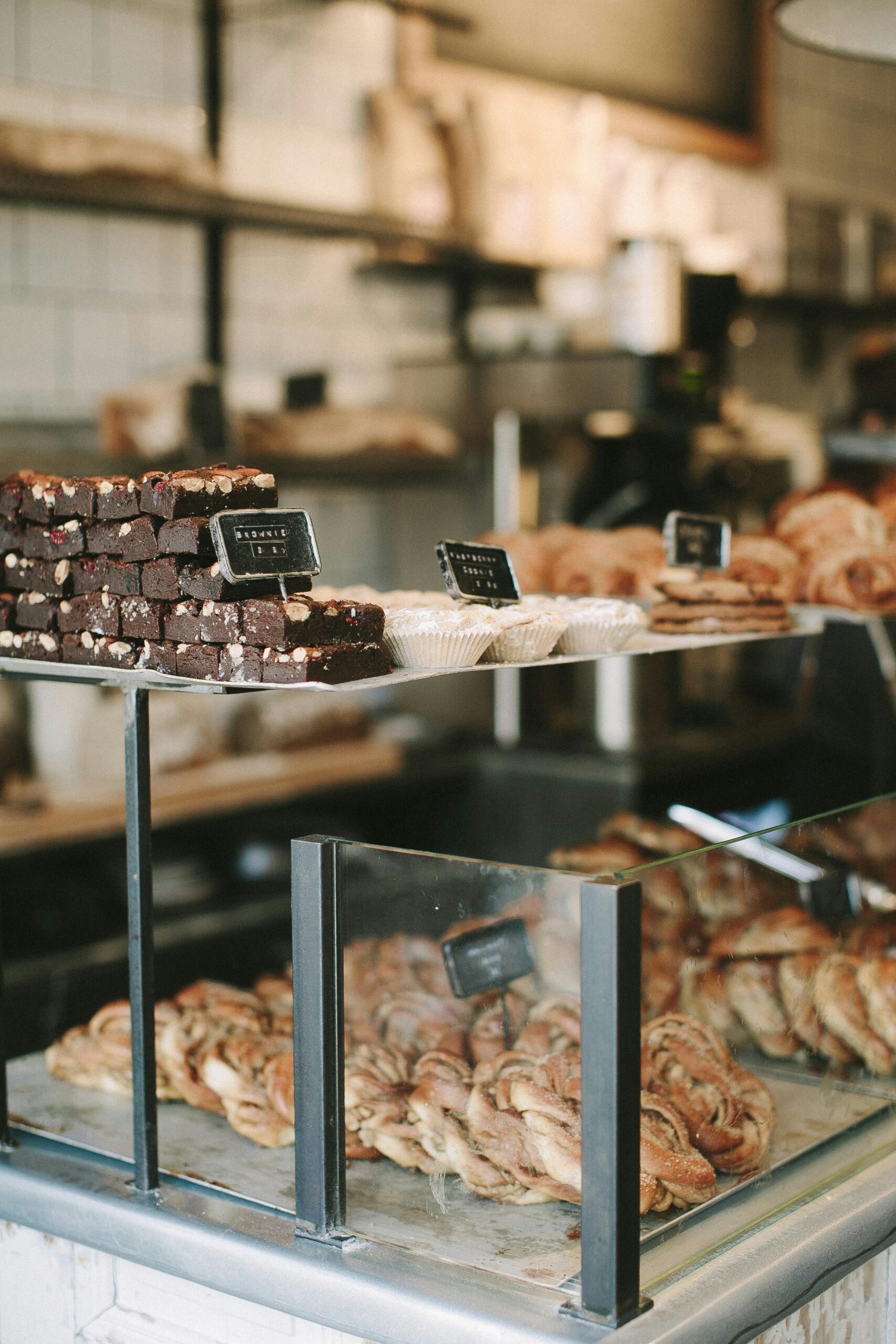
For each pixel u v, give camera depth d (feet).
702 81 16.58
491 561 5.42
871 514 7.58
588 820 11.04
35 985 8.77
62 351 11.41
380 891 4.41
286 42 12.52
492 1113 4.35
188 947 9.52
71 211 11.35
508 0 14.14
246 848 10.58
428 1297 4.00
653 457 12.67
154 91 11.69
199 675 4.42
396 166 12.73
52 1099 5.43
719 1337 3.95
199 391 10.80
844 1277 4.52
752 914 4.79
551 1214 4.38
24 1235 4.99
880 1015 5.17
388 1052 4.51
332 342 13.39
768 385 18.57
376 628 4.51
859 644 7.88
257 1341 4.46
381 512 13.79
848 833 5.23
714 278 12.00
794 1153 4.79
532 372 12.57
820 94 18.94
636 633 5.63
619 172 15.10
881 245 19.31
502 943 4.37
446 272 14.23
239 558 4.27
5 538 5.02
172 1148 4.97
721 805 11.46
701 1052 4.52
